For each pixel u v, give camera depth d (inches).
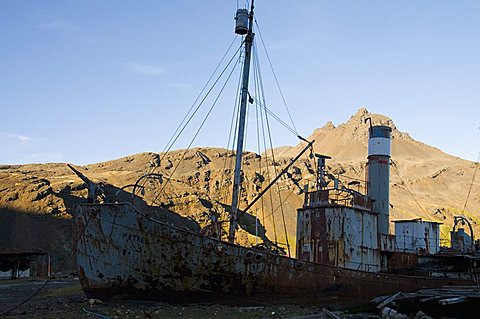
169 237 947.3
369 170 1327.5
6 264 2765.7
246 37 1172.5
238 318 848.9
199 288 959.6
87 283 969.5
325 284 1045.8
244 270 973.8
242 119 1136.2
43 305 1064.2
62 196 4805.6
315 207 1191.6
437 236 1486.2
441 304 960.9
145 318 829.8
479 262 1299.2
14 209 4402.1
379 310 1039.6
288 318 864.3
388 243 1250.6
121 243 949.8
